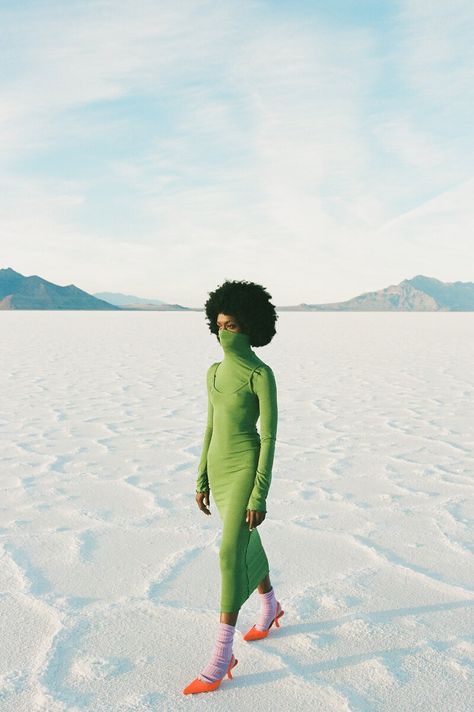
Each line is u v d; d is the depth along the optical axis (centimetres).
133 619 291
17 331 3594
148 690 235
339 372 1466
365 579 337
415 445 691
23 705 225
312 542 395
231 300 255
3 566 355
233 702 228
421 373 1445
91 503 479
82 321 5866
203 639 273
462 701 228
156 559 366
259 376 253
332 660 256
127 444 696
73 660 255
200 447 681
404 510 460
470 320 7150
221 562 247
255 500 245
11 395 1073
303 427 798
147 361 1733
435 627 283
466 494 502
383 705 225
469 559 366
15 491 511
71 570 350
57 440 715
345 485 530
